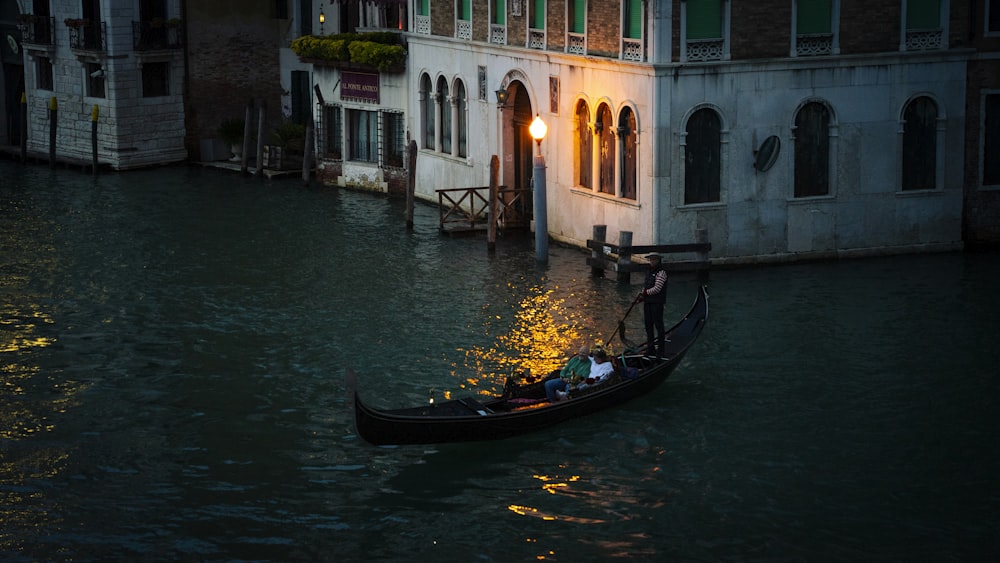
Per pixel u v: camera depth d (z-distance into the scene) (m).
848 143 27.05
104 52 41.00
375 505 16.17
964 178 28.14
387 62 35.62
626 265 25.88
